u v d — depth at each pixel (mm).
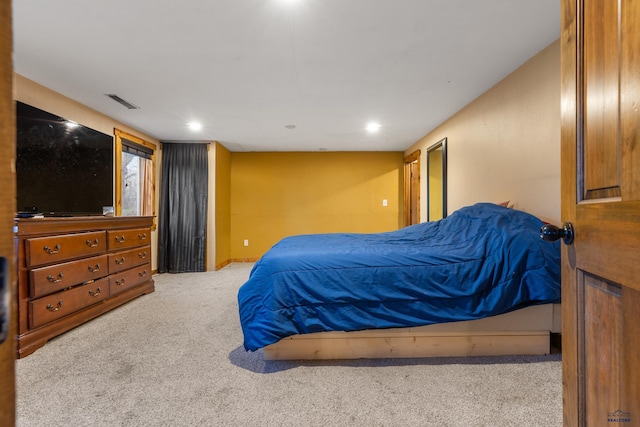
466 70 2562
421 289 1802
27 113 2453
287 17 1841
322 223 5879
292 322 1798
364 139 4941
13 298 344
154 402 1490
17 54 2242
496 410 1410
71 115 3125
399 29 1971
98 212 3232
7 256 339
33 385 1639
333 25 1923
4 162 342
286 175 5867
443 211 3926
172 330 2418
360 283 1809
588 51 699
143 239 3412
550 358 1875
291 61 2375
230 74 2588
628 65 564
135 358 1942
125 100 3164
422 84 2828
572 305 745
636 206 535
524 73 2449
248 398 1520
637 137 537
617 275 584
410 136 4730
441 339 1909
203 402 1489
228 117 3750
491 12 1810
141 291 3387
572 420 735
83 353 2012
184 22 1879
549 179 2221
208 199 4996
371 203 5875
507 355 1911
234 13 1799
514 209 2408
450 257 1874
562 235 765
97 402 1490
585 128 711
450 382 1639
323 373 1744
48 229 2182
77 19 1839
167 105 3309
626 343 559
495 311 1793
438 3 1728
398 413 1397
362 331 1898
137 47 2162
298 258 1894
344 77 2660
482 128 3061
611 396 604
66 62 2365
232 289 3762
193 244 4863
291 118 3805
